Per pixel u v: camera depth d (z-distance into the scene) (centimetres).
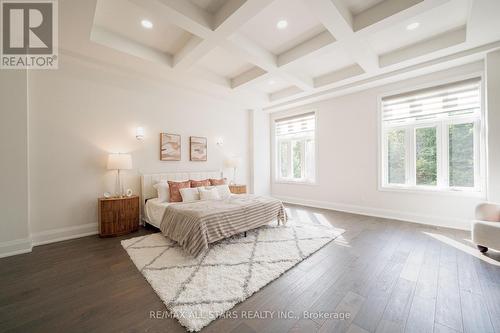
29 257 264
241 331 147
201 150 507
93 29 275
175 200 386
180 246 293
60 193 328
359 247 287
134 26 280
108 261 253
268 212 354
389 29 293
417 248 281
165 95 450
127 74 376
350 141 482
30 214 305
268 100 552
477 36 277
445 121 372
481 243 257
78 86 345
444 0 215
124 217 349
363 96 459
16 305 176
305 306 173
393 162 434
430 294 185
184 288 194
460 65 347
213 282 204
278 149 648
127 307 173
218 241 308
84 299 183
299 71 415
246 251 273
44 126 316
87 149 353
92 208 356
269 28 288
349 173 486
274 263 240
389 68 368
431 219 384
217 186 432
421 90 388
